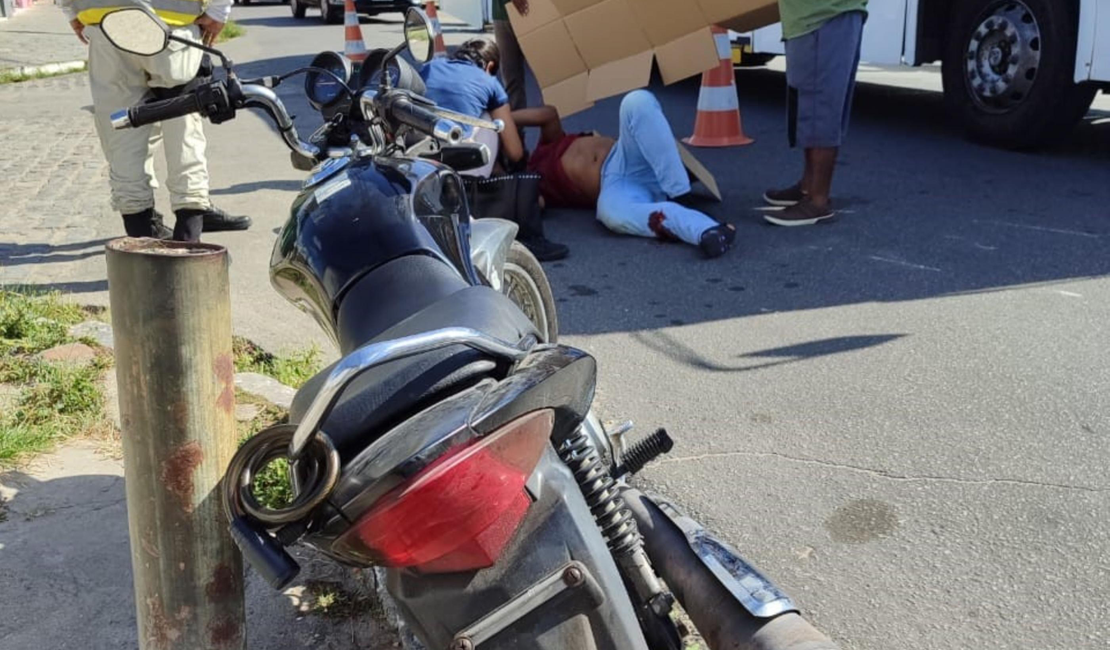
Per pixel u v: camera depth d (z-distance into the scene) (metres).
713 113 8.30
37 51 15.24
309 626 2.70
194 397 2.01
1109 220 6.02
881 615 2.76
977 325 4.57
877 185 6.94
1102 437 3.58
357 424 1.80
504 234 3.09
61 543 3.04
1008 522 3.13
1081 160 7.51
